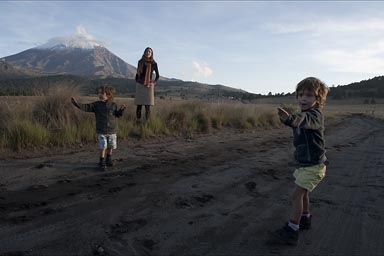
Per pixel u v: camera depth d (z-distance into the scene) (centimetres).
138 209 473
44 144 797
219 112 1566
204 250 371
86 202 486
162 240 387
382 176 755
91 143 867
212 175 675
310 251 382
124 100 1292
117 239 382
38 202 475
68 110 937
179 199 523
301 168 405
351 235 431
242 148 1014
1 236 374
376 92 15300
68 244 364
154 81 1086
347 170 811
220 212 484
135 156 796
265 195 575
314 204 546
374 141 1505
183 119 1240
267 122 1797
